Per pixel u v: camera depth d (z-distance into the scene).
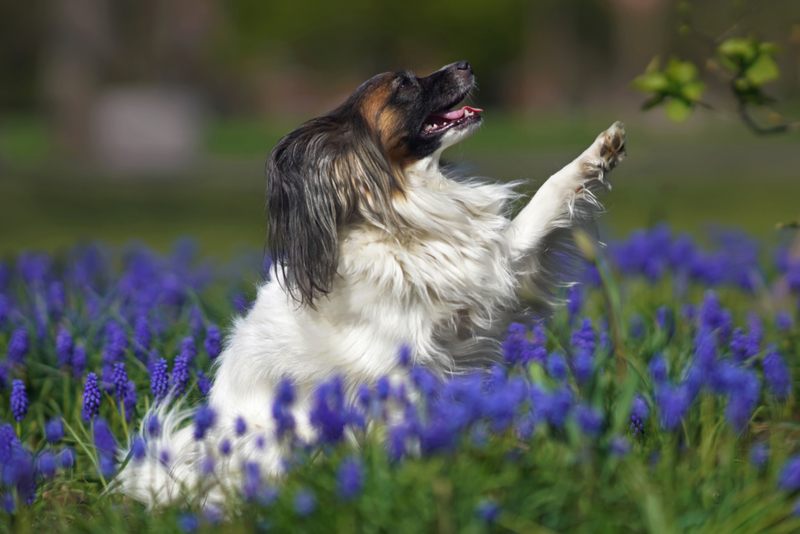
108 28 49.25
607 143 6.57
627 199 26.30
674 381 6.04
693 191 27.92
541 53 82.62
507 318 6.73
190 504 5.26
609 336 6.98
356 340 6.07
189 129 49.81
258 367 6.37
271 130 65.94
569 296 8.20
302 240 6.29
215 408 6.26
